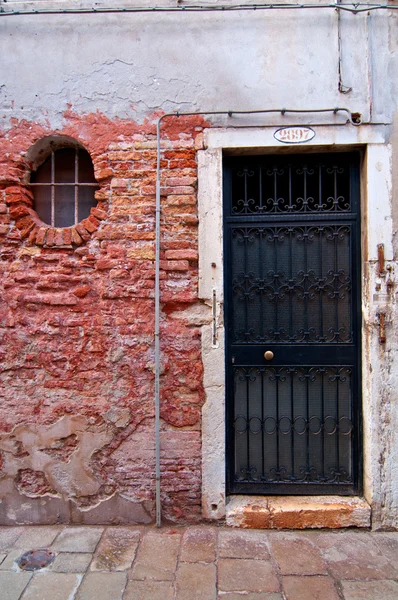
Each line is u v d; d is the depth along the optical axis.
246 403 3.11
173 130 2.94
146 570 2.46
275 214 3.06
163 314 2.95
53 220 3.15
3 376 2.98
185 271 2.95
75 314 2.97
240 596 2.27
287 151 2.99
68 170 3.18
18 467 2.97
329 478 3.08
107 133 2.96
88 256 2.95
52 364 2.97
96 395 2.96
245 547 2.68
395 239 2.89
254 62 2.92
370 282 2.90
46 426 2.97
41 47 2.97
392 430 2.90
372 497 2.90
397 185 2.88
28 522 2.98
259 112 2.88
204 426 2.93
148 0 2.95
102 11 2.91
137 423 2.95
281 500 3.02
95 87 2.95
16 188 2.98
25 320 2.97
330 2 2.91
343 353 3.05
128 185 2.96
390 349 2.90
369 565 2.53
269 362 3.09
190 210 2.94
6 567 2.49
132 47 2.94
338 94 2.90
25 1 2.99
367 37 2.90
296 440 3.10
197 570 2.46
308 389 3.09
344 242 3.05
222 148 2.93
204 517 2.93
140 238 2.94
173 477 2.94
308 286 3.07
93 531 2.87
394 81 2.89
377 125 2.88
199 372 2.93
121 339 2.95
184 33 2.93
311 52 2.90
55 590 2.31
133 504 2.95
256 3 2.92
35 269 2.98
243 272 3.09
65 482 2.97
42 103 2.97
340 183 3.07
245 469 3.11
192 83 2.93
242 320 3.10
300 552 2.64
